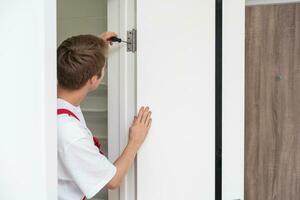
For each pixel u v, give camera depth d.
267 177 2.09
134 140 1.42
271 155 2.08
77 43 1.25
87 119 1.80
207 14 1.50
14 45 1.00
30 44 0.98
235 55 1.54
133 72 1.54
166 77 1.50
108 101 1.60
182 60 1.50
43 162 1.00
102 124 1.77
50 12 0.99
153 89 1.50
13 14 0.99
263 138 2.09
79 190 1.30
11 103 1.02
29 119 1.00
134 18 1.52
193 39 1.50
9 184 1.03
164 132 1.50
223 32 1.52
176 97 1.50
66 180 1.26
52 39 1.01
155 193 1.52
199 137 1.51
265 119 2.08
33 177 1.01
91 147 1.22
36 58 0.98
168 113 1.50
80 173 1.20
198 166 1.52
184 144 1.51
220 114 1.52
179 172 1.51
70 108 1.26
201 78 1.51
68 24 1.87
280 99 2.05
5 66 1.01
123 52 1.54
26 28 0.98
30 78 0.99
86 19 1.82
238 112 1.55
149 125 1.49
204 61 1.51
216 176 1.53
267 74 2.06
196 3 1.50
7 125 1.02
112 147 1.59
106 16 1.77
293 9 1.99
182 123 1.50
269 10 2.03
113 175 1.27
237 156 1.55
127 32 1.53
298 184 2.04
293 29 2.00
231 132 1.54
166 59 1.49
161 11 1.48
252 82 2.09
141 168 1.52
